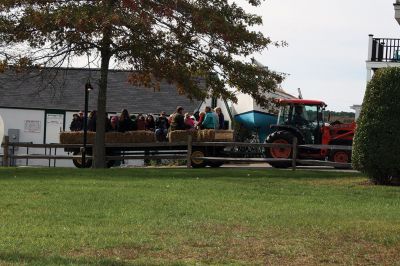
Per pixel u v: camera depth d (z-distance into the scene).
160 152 25.34
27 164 36.50
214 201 12.73
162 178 17.41
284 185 16.03
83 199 12.66
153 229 9.49
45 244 8.27
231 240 8.72
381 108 16.52
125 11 20.62
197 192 14.15
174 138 24.56
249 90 22.62
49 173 18.92
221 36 21.73
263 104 23.92
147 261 7.42
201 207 11.84
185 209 11.53
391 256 7.88
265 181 16.89
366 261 7.64
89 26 20.06
